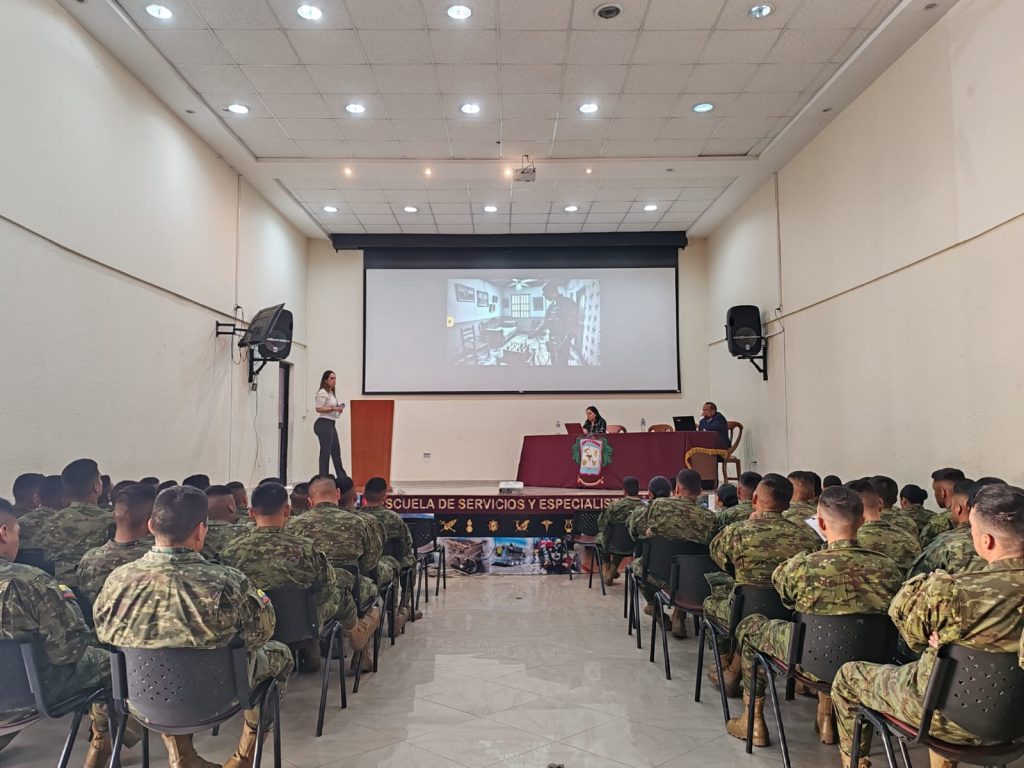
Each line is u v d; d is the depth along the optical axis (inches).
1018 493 73.6
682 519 147.7
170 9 196.4
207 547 128.7
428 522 238.4
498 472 423.8
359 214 386.3
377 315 430.0
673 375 428.5
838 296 269.1
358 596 133.7
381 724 120.9
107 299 212.2
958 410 198.2
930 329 210.8
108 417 212.4
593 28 208.7
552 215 390.3
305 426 423.2
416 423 427.2
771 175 330.3
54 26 185.8
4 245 166.4
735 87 246.4
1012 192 174.1
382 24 205.5
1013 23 172.4
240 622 82.0
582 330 430.9
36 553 117.7
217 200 297.6
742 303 372.2
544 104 258.7
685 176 330.0
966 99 190.7
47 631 82.0
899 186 225.3
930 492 211.8
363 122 272.5
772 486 118.0
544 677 146.2
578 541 251.6
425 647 168.1
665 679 144.8
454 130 281.0
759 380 349.7
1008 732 72.1
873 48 218.1
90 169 202.7
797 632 95.5
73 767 105.4
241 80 238.1
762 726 112.4
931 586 73.4
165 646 79.0
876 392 242.5
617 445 288.2
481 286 431.8
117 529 101.1
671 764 105.4
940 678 72.7
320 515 136.6
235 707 83.8
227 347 307.3
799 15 202.7
